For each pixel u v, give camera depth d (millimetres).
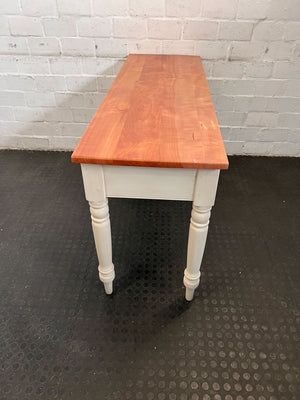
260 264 1446
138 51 1926
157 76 1501
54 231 1610
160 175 901
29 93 2105
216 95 2070
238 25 1803
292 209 1797
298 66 1926
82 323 1189
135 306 1254
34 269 1402
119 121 1060
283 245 1552
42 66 2002
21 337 1140
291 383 1021
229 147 2297
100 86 2066
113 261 1452
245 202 1845
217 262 1452
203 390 1000
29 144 2338
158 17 1795
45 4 1771
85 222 1673
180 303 1269
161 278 1373
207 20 1794
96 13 1793
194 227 1011
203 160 843
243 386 1012
